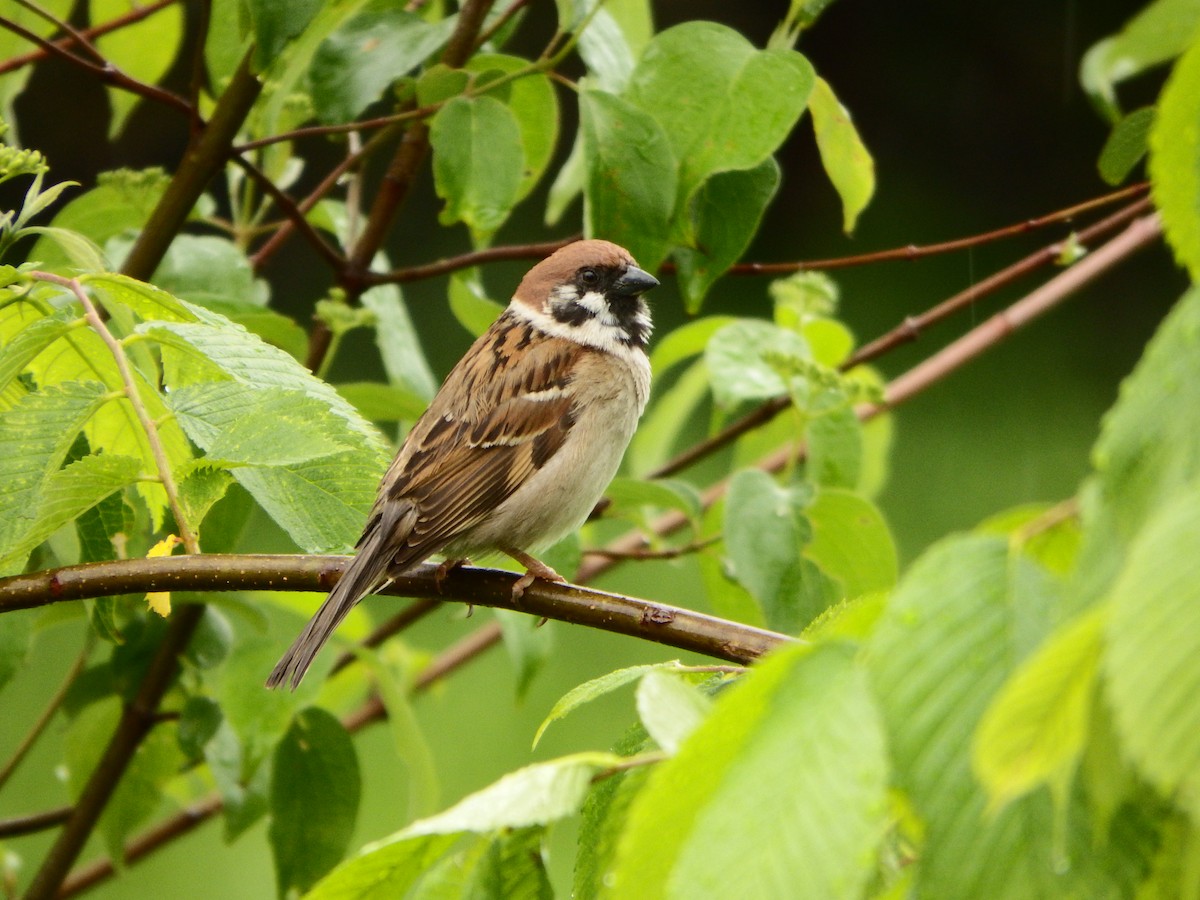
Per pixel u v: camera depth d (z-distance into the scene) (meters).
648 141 6.40
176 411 5.19
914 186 28.48
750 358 8.04
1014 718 2.03
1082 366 22.86
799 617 7.01
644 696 2.79
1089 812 2.25
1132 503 2.06
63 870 7.77
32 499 4.90
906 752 2.25
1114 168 6.05
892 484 20.14
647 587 16.50
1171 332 2.12
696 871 2.21
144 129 25.19
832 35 29.19
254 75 6.40
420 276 7.99
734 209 6.98
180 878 13.24
